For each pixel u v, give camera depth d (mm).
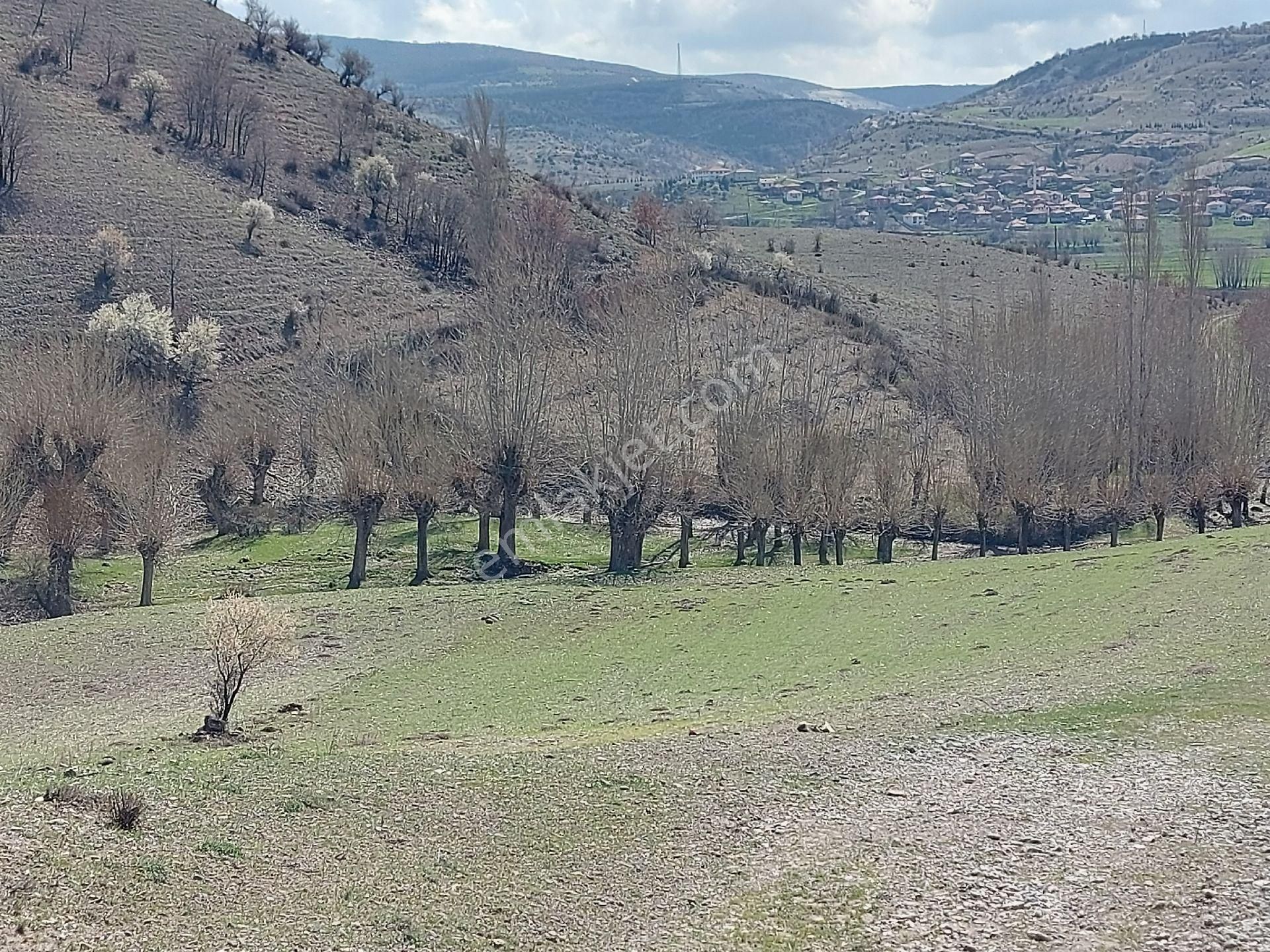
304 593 46031
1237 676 22562
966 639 29297
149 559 47188
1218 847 15062
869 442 59438
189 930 12953
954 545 62906
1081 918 13328
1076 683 23312
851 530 59688
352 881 14453
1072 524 57062
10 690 30109
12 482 47781
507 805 17109
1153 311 62938
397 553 59125
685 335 65312
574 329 61281
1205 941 12703
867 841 15664
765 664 29531
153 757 20656
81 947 12320
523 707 26406
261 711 27078
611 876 14672
